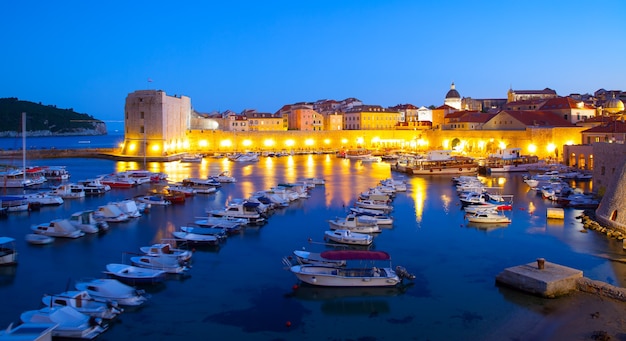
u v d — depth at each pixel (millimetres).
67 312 33312
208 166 143500
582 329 33406
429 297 39188
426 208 75312
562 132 148000
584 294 38750
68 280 41938
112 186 99062
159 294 39688
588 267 45906
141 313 36156
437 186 100625
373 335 33219
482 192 85750
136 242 54562
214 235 54281
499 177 116688
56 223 56312
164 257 45875
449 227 62375
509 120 169375
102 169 136125
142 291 39000
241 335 33125
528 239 56219
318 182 101500
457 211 72812
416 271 45156
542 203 79500
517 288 40125
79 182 93625
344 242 53812
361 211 68812
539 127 152375
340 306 37625
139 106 168500
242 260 48312
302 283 41688
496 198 79000
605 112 168875
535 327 33906
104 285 38062
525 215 69688
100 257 48906
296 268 42125
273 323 34875
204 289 40750
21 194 90062
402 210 73750
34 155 176625
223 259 48625
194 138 193625
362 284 41000
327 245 53719
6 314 35688
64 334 31797
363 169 135125
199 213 70625
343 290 40562
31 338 29250
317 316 35969
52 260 47969
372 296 39438
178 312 36406
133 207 68062
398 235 58375
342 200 82812
